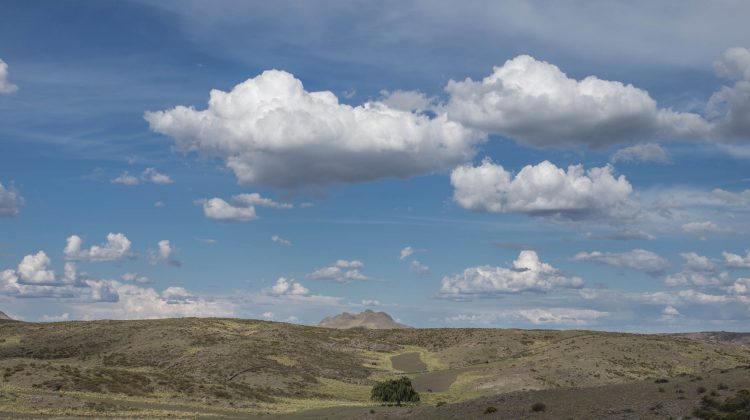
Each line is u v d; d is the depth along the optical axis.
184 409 82.94
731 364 142.38
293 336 189.75
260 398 102.38
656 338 172.12
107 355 150.00
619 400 52.78
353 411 81.12
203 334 172.12
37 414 69.25
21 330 179.50
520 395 61.91
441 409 63.34
